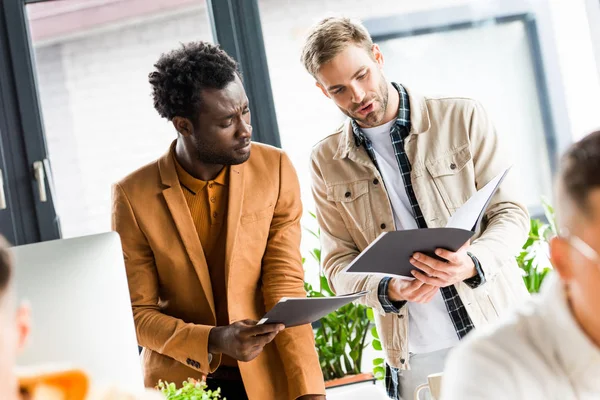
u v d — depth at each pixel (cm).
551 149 354
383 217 237
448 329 229
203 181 218
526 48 353
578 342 101
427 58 350
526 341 105
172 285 219
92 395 104
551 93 354
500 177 204
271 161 226
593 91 354
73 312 126
